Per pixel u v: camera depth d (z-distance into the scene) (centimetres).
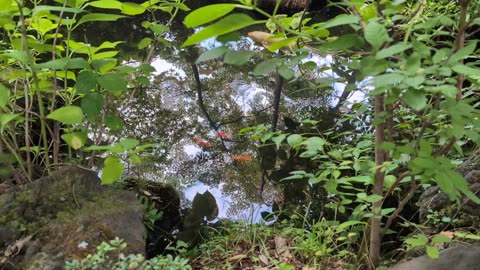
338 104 372
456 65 114
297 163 328
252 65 507
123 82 179
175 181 318
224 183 326
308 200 287
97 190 199
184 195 309
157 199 288
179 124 404
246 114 423
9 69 223
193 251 226
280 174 322
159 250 251
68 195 192
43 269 163
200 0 654
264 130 280
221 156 361
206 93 462
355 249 220
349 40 124
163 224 274
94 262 160
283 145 358
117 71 201
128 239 181
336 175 185
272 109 424
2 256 170
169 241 258
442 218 210
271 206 292
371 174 177
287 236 234
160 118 409
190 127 402
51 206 188
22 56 176
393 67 129
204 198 282
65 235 178
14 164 232
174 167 344
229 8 111
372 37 116
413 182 158
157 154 360
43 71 213
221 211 288
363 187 259
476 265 169
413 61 114
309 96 427
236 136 392
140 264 162
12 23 189
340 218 258
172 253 245
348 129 343
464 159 232
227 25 110
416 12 149
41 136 235
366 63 122
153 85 466
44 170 217
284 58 149
